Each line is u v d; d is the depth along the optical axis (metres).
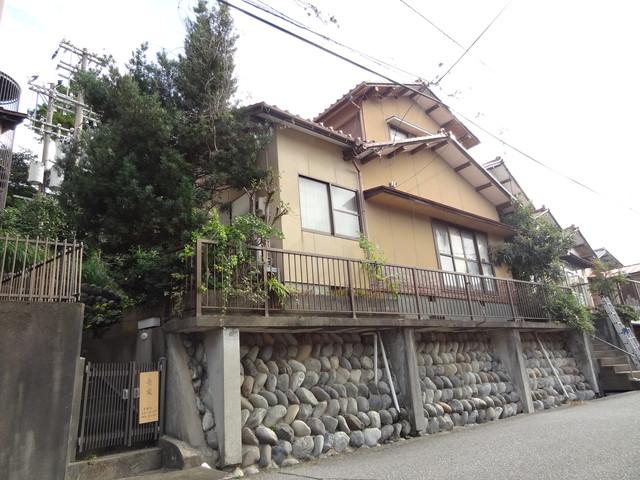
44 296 5.29
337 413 7.39
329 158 10.09
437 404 8.98
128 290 7.84
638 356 14.62
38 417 4.88
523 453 5.99
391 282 9.18
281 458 6.27
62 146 9.36
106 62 8.34
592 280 17.94
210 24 8.50
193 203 7.52
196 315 6.13
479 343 11.35
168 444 6.04
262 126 8.63
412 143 11.64
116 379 6.23
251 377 6.78
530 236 14.41
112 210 7.24
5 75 14.37
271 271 7.43
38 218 10.23
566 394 12.42
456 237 13.05
